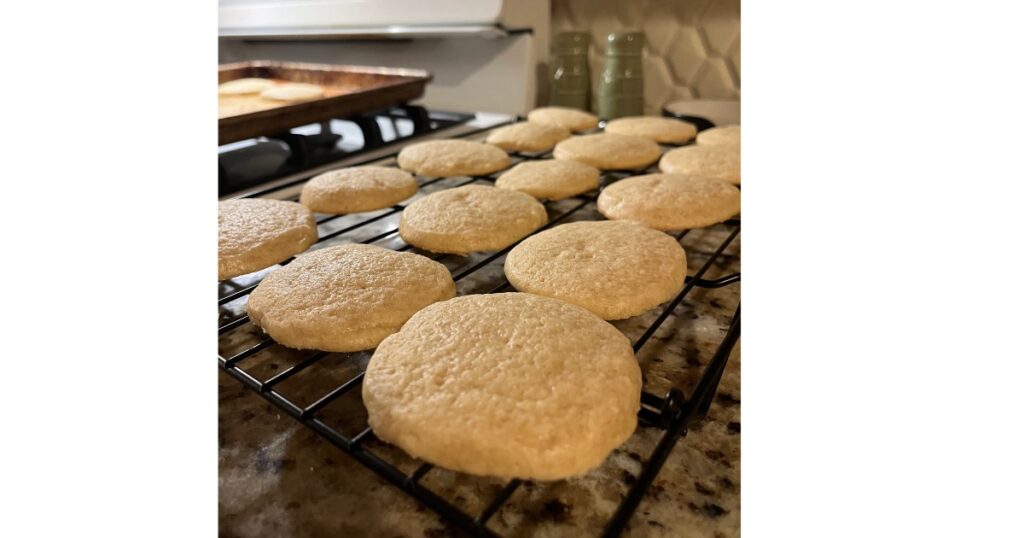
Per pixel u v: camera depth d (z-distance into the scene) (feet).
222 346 0.65
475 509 0.45
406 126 1.59
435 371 0.50
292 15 1.64
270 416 0.55
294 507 0.46
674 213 0.85
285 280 0.67
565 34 1.54
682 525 0.43
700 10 1.44
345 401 0.56
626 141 1.18
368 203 0.94
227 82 1.76
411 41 1.65
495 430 0.45
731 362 0.60
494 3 1.31
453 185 1.12
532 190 0.97
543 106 1.63
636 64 1.47
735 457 0.49
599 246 0.74
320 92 1.54
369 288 0.64
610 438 0.46
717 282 0.63
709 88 1.50
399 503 0.46
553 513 0.44
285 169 1.11
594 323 0.56
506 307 0.58
